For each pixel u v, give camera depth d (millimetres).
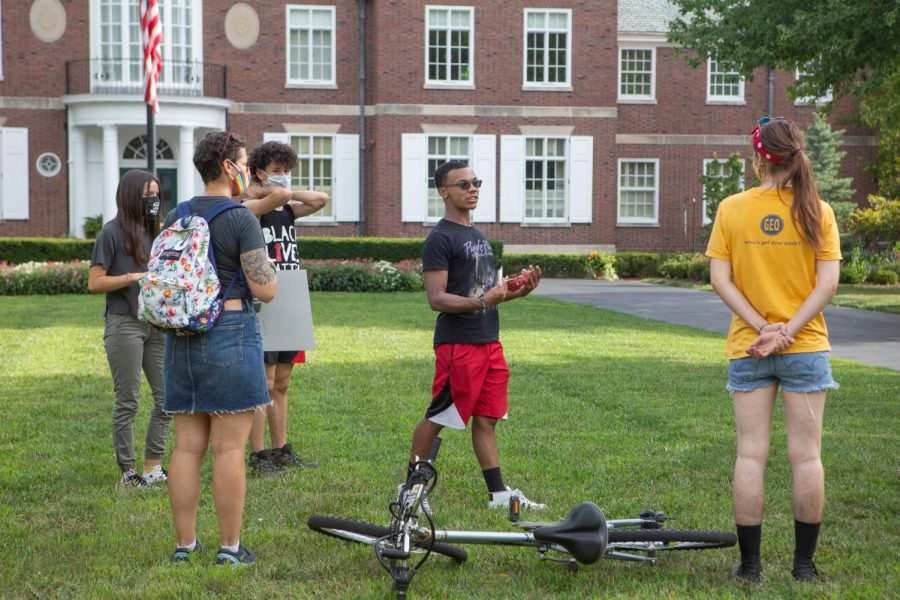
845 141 32844
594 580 4117
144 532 4809
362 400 8469
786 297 4117
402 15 28234
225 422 4301
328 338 13000
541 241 29375
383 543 3992
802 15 17297
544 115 29094
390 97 28297
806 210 4043
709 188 27406
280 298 5492
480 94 28750
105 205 26109
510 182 29094
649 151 31578
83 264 21359
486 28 28688
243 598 3898
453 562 4344
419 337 13211
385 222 28469
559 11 28938
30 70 27250
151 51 17484
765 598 3848
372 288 22281
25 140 27328
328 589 4004
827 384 4086
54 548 4551
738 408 4180
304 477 5852
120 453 5801
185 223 4242
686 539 4258
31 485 5703
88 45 27359
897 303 18719
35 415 7754
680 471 6031
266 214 5906
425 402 8398
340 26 28438
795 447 4125
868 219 27375
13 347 11789
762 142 4137
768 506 5258
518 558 4418
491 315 5145
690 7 20406
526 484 5727
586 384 9328
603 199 29547
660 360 11148
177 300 4129
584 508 3916
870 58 17562
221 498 4297
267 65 28109
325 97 28453
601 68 29266
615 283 26438
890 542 4629
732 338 4211
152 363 5820
